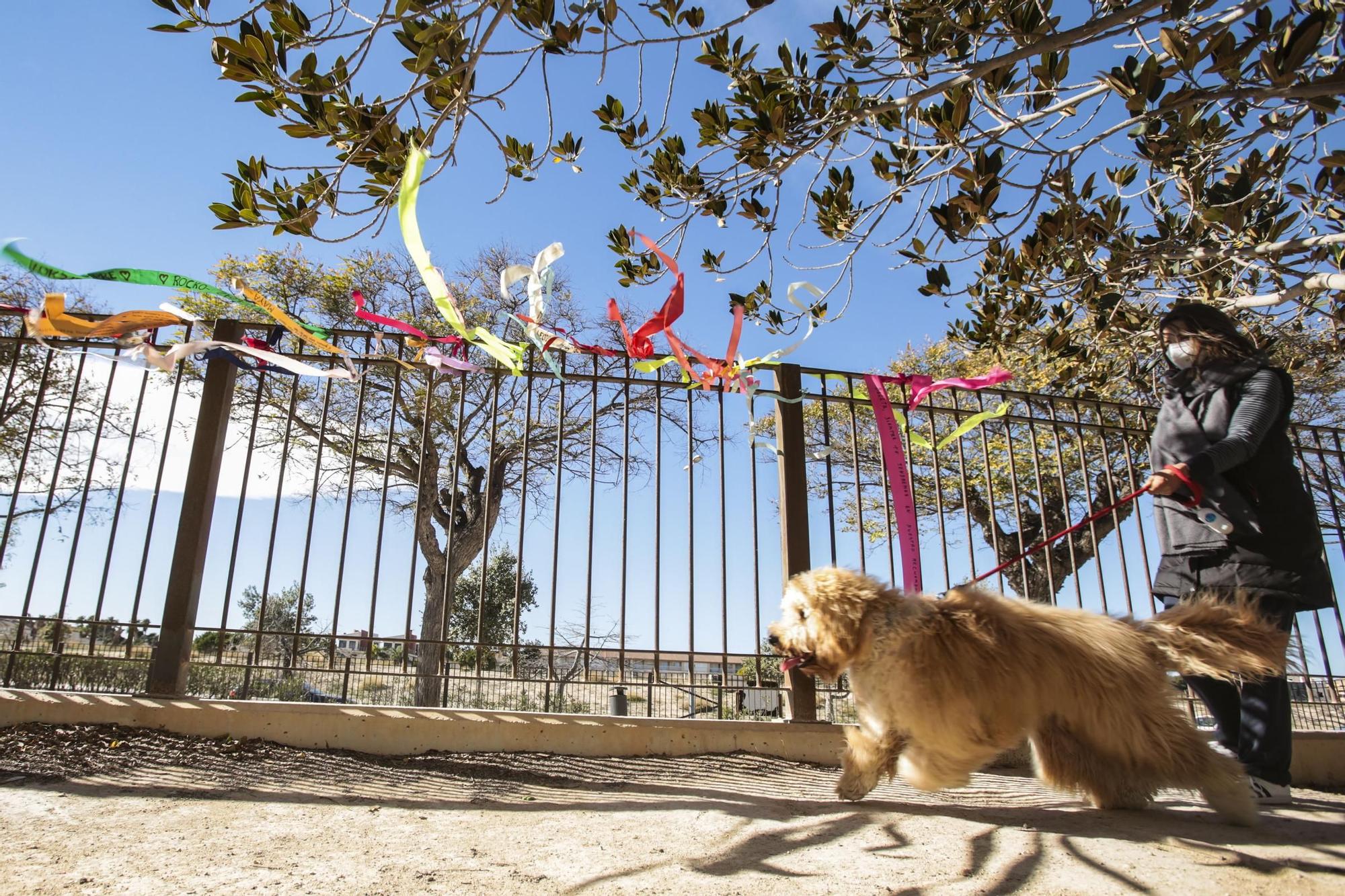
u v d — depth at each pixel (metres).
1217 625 2.73
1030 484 14.84
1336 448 5.58
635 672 5.25
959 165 4.08
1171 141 3.87
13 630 4.55
